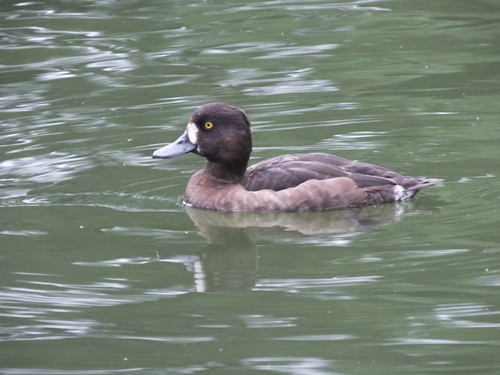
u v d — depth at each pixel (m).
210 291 10.32
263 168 12.98
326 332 9.36
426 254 10.92
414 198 12.82
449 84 17.02
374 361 8.86
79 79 18.08
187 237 11.85
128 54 19.44
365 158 14.11
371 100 16.41
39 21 21.86
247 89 17.17
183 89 17.28
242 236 11.89
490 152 14.06
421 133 14.88
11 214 12.56
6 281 10.59
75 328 9.58
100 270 10.89
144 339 9.34
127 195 13.24
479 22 20.58
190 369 8.80
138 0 23.33
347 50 19.20
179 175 13.95
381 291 10.10
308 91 16.97
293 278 10.52
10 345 9.30
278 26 20.94
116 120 15.95
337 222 12.20
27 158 14.46
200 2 23.09
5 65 19.02
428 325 9.41
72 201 13.02
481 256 10.77
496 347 9.02
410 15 21.33
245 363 8.85
